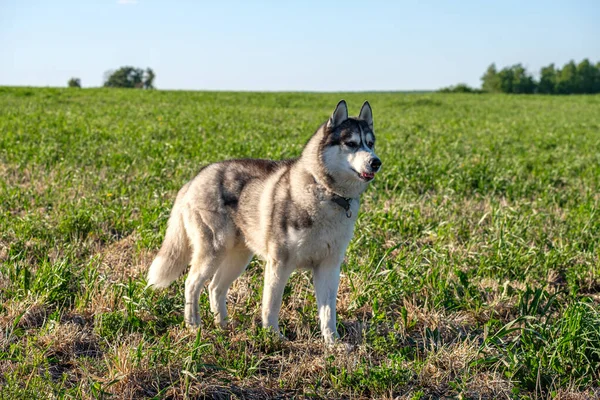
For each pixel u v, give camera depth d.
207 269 5.56
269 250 5.29
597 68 121.81
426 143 17.23
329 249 5.27
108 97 36.97
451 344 5.24
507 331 5.16
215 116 25.20
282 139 17.02
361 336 5.47
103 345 5.00
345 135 5.11
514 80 120.00
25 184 10.41
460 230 8.51
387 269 6.47
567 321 5.14
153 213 8.23
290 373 4.69
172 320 5.55
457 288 6.26
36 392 4.11
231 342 5.18
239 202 5.46
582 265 7.21
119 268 6.72
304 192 5.12
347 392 4.52
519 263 7.19
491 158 14.84
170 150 13.74
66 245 7.25
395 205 9.33
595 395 4.62
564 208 10.20
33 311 5.46
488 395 4.61
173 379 4.55
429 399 4.53
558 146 18.44
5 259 6.87
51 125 18.09
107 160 12.35
